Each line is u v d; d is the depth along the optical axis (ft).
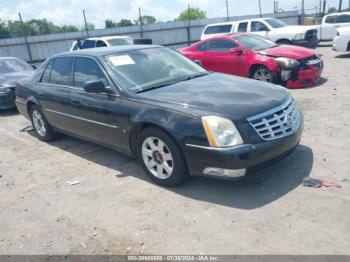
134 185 14.55
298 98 25.85
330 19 58.23
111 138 15.83
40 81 20.52
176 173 13.30
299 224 10.83
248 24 51.78
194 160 12.50
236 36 33.01
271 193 12.75
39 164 18.15
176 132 12.56
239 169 11.83
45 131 21.15
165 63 17.22
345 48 43.16
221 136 11.85
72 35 73.10
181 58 18.42
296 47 30.86
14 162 18.85
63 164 17.75
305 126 19.54
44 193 14.83
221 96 13.50
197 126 12.20
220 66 32.89
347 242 9.87
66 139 21.79
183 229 11.24
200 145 12.15
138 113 13.92
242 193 12.96
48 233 11.88
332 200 11.91
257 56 29.89
